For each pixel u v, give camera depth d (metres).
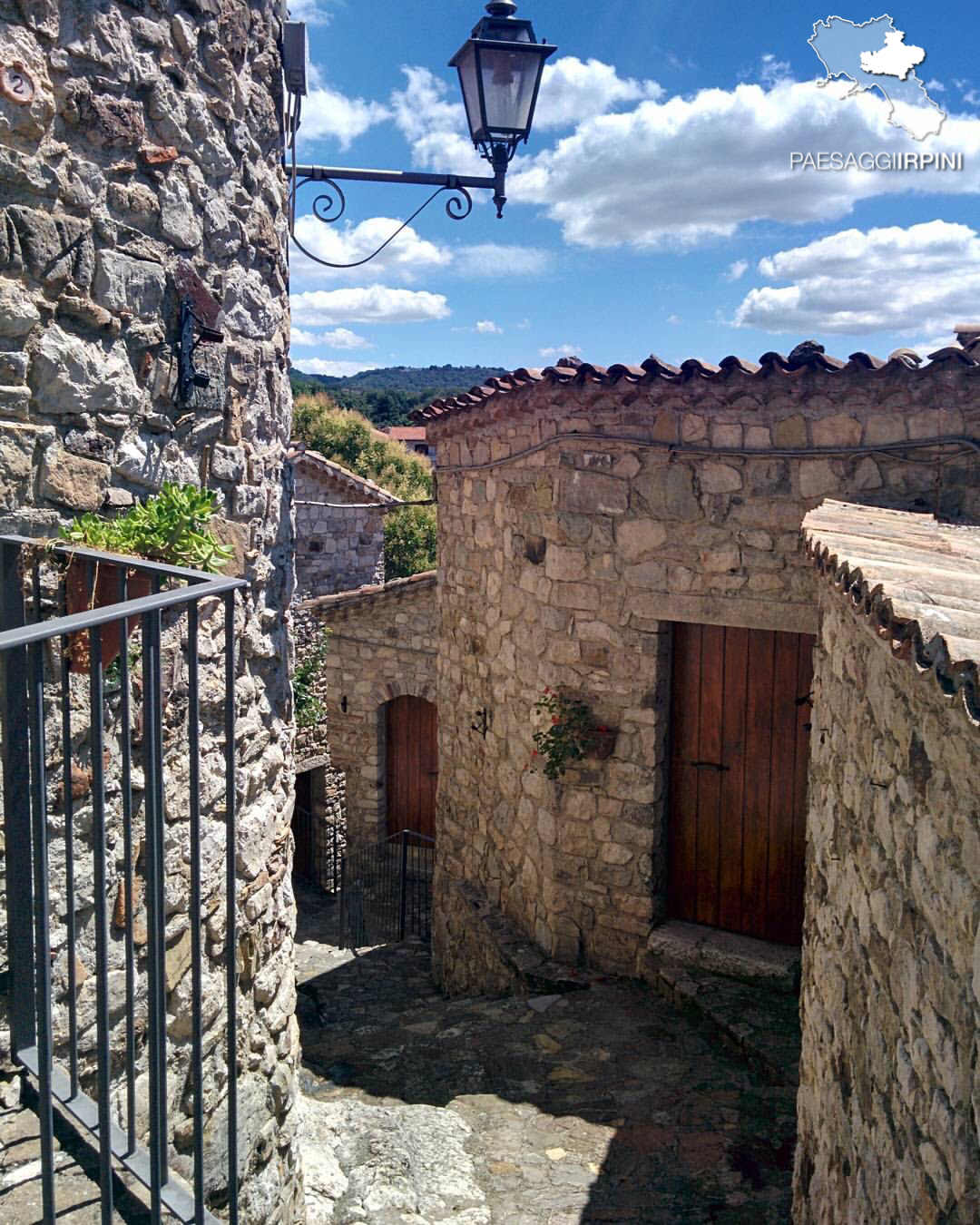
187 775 3.34
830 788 3.55
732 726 6.38
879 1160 2.49
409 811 12.57
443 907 8.81
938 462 5.43
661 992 6.34
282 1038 4.02
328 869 13.27
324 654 12.24
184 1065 3.34
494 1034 6.02
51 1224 1.92
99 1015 2.02
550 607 6.62
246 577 3.76
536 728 6.86
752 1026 5.69
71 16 2.80
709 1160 4.70
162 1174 2.32
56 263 2.80
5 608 2.67
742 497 5.95
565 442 6.38
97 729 1.94
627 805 6.50
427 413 8.41
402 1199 4.30
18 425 2.75
